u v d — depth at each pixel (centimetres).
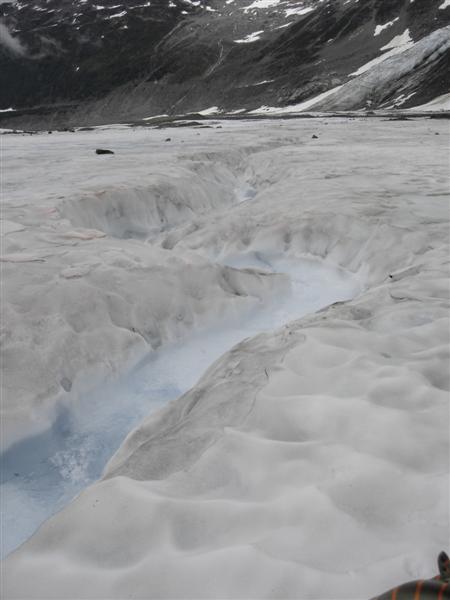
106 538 248
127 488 279
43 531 261
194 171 1708
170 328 646
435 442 282
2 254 736
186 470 299
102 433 495
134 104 16450
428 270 630
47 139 3522
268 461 287
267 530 237
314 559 218
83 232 874
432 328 438
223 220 1109
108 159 1900
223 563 219
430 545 220
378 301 538
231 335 680
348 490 254
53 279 648
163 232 1274
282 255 962
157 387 565
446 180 1247
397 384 340
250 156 2180
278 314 746
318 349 405
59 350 538
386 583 204
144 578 220
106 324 596
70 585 223
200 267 738
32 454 461
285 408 333
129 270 695
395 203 1020
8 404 469
